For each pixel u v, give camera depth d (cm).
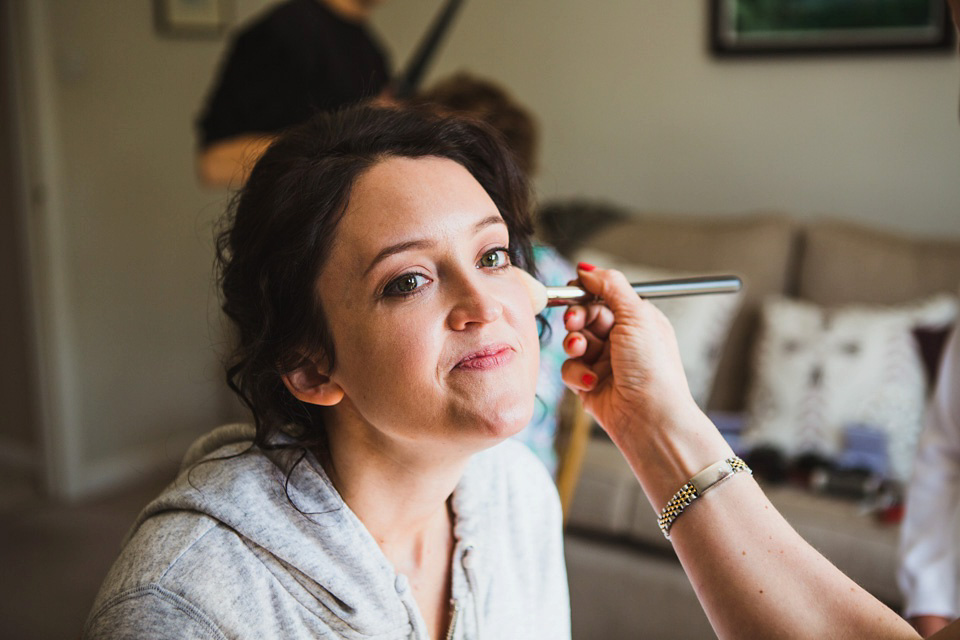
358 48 250
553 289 75
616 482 226
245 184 68
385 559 66
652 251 288
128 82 332
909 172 297
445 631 73
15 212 320
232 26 365
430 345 59
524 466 82
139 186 340
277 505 64
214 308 362
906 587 119
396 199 61
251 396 67
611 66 339
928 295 251
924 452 120
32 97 306
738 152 322
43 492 329
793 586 61
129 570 60
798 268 276
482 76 363
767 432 242
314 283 62
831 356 241
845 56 300
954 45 283
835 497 216
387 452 65
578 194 352
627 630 222
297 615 63
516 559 79
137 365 348
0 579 263
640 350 73
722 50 318
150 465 352
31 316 321
